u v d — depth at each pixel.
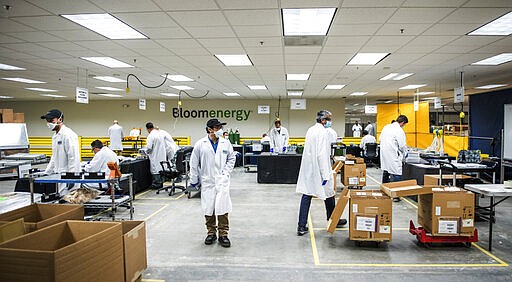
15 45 5.32
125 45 5.33
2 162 7.09
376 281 2.83
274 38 4.92
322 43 5.20
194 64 6.94
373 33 4.63
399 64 6.93
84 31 4.56
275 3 3.50
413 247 3.62
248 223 4.63
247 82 9.80
